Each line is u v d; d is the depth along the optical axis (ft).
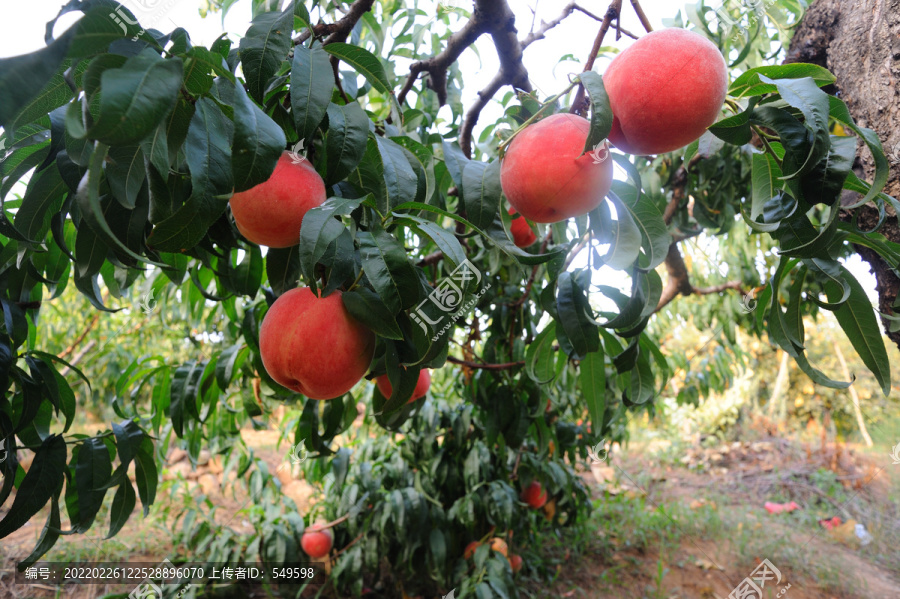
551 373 4.93
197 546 10.29
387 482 9.64
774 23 5.74
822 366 18.44
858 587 11.02
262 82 2.42
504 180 2.78
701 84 2.34
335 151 2.60
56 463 3.55
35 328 4.13
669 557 13.05
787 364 19.90
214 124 2.25
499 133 4.62
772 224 2.84
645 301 3.36
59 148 2.53
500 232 3.60
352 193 3.10
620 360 3.69
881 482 13.64
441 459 9.00
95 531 12.04
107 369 12.71
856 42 4.07
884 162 2.43
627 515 14.71
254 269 4.01
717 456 21.16
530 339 7.00
